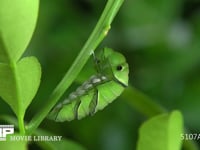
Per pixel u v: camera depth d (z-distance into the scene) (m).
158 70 0.61
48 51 0.59
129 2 0.61
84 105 0.38
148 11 0.62
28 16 0.34
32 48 0.58
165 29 0.62
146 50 0.62
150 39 0.62
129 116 0.59
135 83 0.61
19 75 0.35
